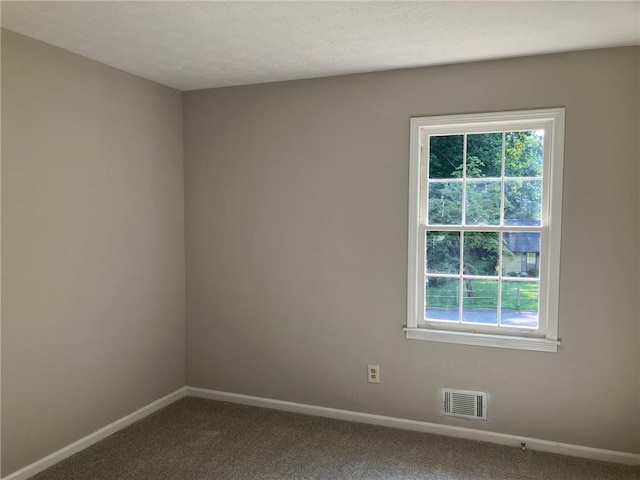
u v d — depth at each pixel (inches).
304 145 133.6
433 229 124.1
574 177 110.3
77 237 112.3
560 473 105.8
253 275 141.6
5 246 96.4
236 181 141.7
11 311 98.1
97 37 99.5
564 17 88.8
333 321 133.6
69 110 109.3
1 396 96.9
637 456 109.3
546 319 115.5
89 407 117.3
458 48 106.3
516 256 118.3
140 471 106.4
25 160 99.8
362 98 127.0
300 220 135.4
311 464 109.6
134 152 128.6
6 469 98.4
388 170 125.7
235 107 140.3
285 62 116.8
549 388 115.1
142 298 132.9
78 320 113.3
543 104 111.7
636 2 82.1
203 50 108.0
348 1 81.8
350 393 133.0
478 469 107.4
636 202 106.7
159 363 140.2
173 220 144.3
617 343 109.7
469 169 121.0
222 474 105.3
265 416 135.9
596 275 110.2
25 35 98.7
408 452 115.2
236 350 144.8
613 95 106.9
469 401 121.8
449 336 122.1
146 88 132.2
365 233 129.0
